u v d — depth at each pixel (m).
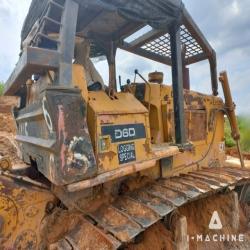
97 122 2.20
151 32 4.20
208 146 4.35
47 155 2.09
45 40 2.62
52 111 1.86
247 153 9.63
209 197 4.17
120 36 4.04
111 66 4.28
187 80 5.02
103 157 2.20
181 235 2.86
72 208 2.45
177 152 3.07
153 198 2.68
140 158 2.56
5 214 2.13
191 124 3.91
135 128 2.56
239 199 5.05
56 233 2.29
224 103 4.84
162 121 3.38
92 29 3.74
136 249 2.61
